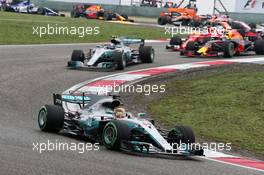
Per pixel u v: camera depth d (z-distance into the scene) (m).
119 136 37.03
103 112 42.06
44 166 30.67
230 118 55.75
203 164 36.06
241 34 107.94
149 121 40.44
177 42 107.25
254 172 35.00
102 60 81.06
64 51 99.88
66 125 44.66
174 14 183.62
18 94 60.59
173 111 58.47
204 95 64.75
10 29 128.38
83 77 73.06
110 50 81.38
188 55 98.69
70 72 76.38
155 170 31.98
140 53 88.06
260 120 55.06
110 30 142.25
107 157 34.94
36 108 55.28
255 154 44.06
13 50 96.31
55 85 66.88
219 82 70.88
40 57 89.94
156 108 59.44
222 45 97.62
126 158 35.22
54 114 42.94
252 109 58.62
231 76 74.75
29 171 29.27
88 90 64.69
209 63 89.12
